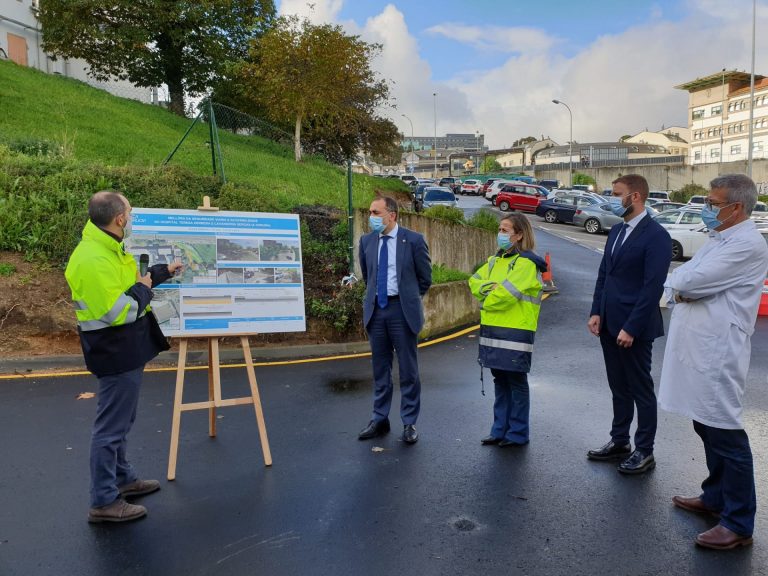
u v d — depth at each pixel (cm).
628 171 6425
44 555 335
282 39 1978
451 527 369
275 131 1659
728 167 5719
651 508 395
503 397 507
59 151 1188
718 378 350
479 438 519
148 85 2806
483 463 465
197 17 2498
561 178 7112
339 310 875
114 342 361
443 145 17675
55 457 461
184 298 452
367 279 524
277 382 679
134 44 2455
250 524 371
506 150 13250
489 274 499
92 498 369
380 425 522
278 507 392
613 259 456
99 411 370
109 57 2550
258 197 1077
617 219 2614
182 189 1059
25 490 409
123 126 1734
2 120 1416
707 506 385
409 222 1198
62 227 866
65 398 594
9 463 450
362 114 2778
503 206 3538
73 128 1520
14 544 345
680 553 342
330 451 486
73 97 1967
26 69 2205
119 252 366
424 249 515
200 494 410
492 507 395
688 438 518
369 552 341
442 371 752
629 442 474
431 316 997
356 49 2050
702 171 5916
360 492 414
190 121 2392
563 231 2748
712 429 354
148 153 1438
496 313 490
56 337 752
